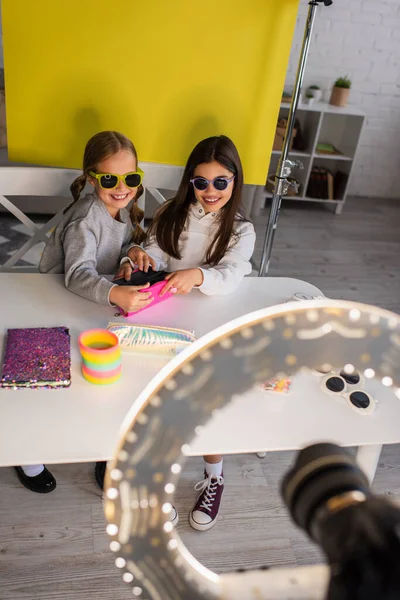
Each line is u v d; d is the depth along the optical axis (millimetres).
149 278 1426
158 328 1227
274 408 1080
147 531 361
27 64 1614
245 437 1000
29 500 1628
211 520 1597
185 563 371
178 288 1393
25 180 1742
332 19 3617
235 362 332
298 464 302
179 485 1714
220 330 330
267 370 337
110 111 1707
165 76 1659
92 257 1485
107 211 1547
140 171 1519
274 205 1847
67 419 1009
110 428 1000
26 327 1263
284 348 333
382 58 3814
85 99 1679
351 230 3795
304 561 1559
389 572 203
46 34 1569
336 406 1108
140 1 1532
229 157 1492
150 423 338
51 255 1564
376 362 336
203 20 1574
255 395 1105
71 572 1456
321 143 4031
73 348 1210
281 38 1612
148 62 1632
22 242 2988
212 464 1599
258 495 1737
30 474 1645
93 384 1100
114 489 349
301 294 1521
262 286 1548
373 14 3637
